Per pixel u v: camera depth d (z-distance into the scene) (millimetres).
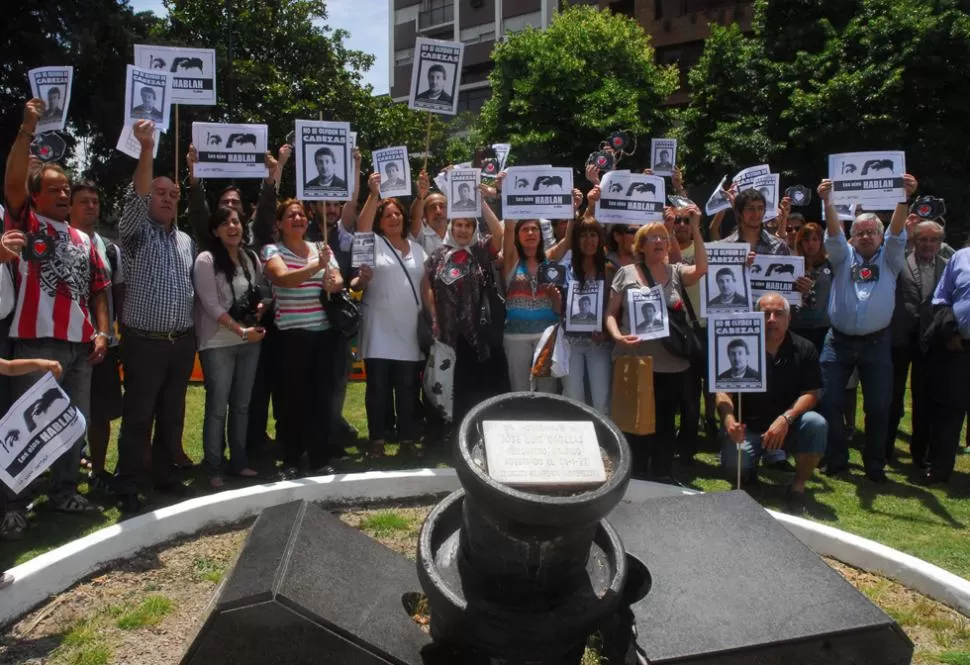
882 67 18625
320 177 5961
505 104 24781
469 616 2748
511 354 6402
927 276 7082
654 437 6145
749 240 7055
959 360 6383
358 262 6246
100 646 3562
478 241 6637
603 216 6195
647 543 3764
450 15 47688
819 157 19594
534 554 2693
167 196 5328
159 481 5613
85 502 5184
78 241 5094
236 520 5121
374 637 2977
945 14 18234
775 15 21062
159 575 4355
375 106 23719
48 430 3832
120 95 16797
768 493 6133
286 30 21938
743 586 3385
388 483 5648
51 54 15727
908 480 6613
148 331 5223
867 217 6406
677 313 6090
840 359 6594
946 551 4973
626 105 23500
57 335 4848
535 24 43844
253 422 6703
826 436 5840
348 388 10031
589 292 6059
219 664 2943
